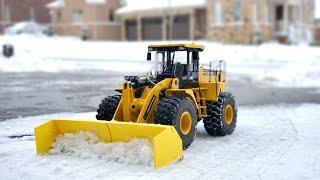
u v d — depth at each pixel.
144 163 7.45
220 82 10.14
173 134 7.62
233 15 45.25
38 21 63.00
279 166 7.58
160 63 9.65
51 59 38.38
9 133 10.51
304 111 14.24
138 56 40.62
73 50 43.25
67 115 13.20
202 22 49.03
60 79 26.09
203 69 9.95
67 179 6.84
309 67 30.23
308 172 7.23
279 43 45.66
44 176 7.00
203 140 9.62
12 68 33.00
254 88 22.59
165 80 8.79
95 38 56.84
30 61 36.50
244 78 28.16
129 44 46.31
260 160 7.96
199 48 9.80
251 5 44.09
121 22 57.09
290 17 48.44
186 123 8.61
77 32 57.94
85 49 44.06
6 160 7.94
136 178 6.86
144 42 47.31
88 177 6.92
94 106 15.39
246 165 7.64
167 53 9.61
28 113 13.77
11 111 14.18
